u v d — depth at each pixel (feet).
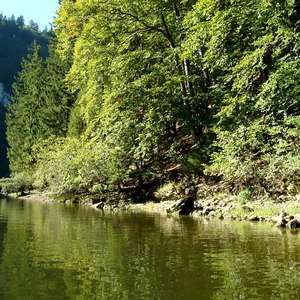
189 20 71.51
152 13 85.66
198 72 85.20
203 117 78.28
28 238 39.86
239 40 67.21
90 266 28.12
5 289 23.35
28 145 201.05
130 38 86.43
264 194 56.59
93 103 90.48
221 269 26.61
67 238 39.52
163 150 86.33
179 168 80.64
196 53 77.36
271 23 57.06
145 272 26.30
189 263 28.30
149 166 86.69
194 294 21.93
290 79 55.16
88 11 87.76
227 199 59.82
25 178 169.17
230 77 65.21
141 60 85.35
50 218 59.36
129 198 81.41
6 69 555.69
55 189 116.57
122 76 84.74
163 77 82.38
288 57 59.67
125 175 84.07
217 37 64.18
